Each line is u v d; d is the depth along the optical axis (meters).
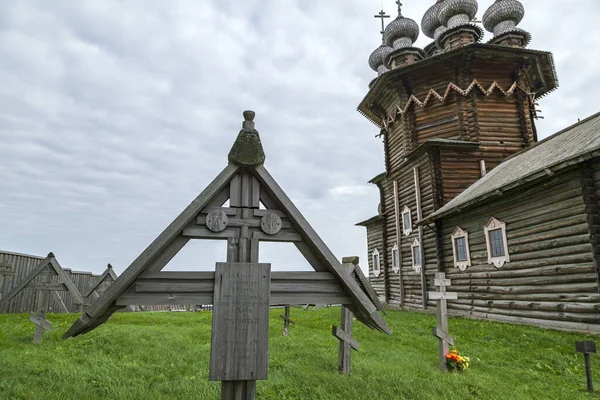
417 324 12.99
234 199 3.65
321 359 7.29
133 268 3.21
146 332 9.60
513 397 5.45
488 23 26.98
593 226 9.59
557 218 10.91
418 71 21.84
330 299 3.70
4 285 14.77
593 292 9.69
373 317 3.56
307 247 3.77
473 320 13.79
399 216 22.67
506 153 19.81
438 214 15.69
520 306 12.14
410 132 21.88
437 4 29.23
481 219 14.60
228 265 3.42
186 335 9.63
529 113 21.58
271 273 3.60
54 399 4.61
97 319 3.44
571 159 9.46
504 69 21.02
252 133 3.72
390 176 24.05
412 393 5.36
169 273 3.38
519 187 12.20
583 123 14.91
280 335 10.34
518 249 12.40
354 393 5.21
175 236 3.46
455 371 6.72
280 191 3.67
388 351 8.37
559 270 10.73
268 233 3.61
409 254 21.25
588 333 9.65
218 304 3.33
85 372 5.81
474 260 14.89
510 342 9.62
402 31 31.78
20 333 9.38
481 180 17.45
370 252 27.77
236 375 3.23
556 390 5.97
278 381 5.62
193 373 6.08
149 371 6.08
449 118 20.84
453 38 23.97
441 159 19.30
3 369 5.72
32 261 16.73
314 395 5.16
